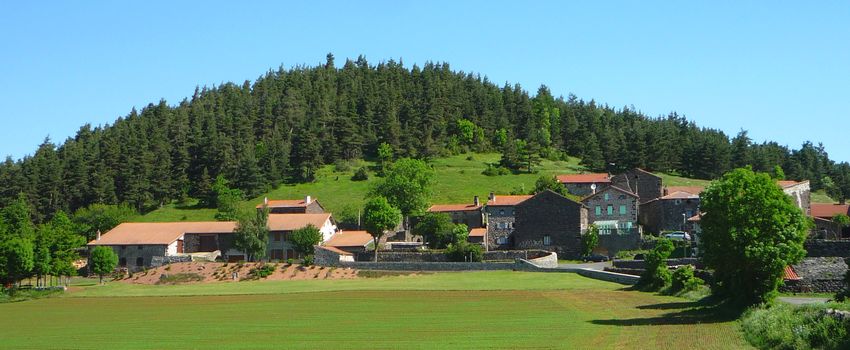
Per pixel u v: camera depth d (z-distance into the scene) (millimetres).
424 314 75688
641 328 61219
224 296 101562
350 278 118125
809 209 145750
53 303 102000
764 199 65688
